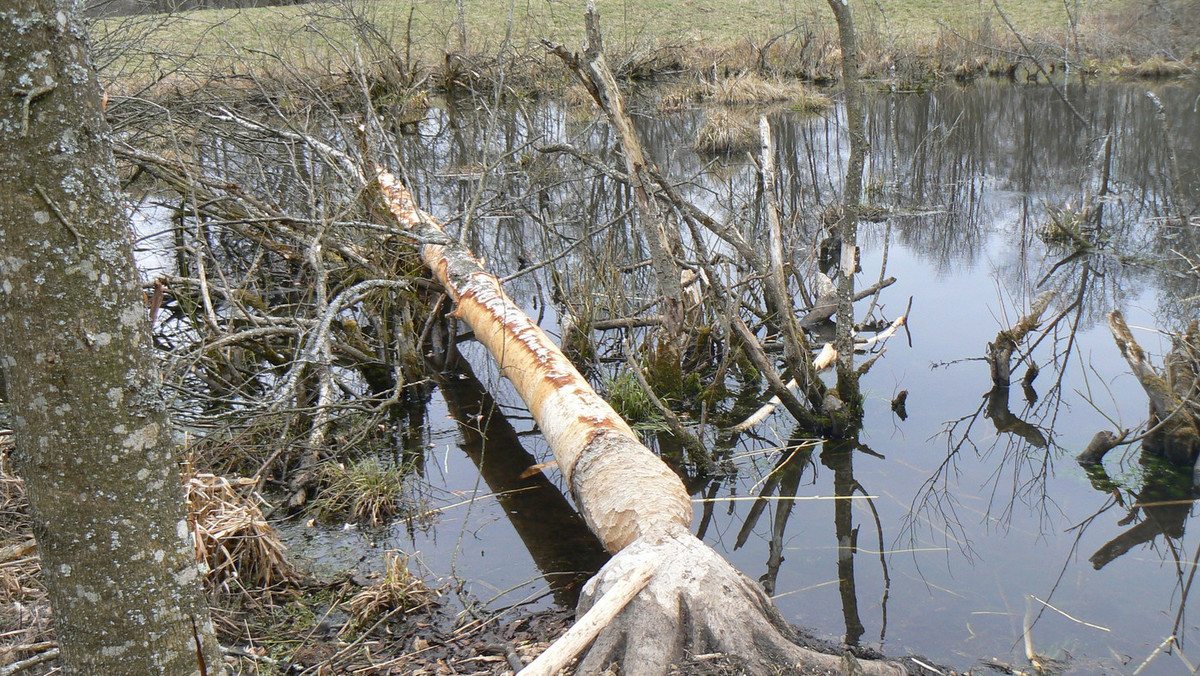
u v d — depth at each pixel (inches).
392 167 424.2
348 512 180.5
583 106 636.1
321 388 211.9
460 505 185.0
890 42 761.6
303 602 146.7
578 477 157.8
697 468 199.6
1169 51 347.6
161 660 72.8
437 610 145.2
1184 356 199.5
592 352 254.8
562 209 404.5
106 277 65.7
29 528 154.0
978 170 478.0
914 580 153.3
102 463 67.2
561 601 148.1
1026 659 130.3
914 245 365.1
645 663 110.7
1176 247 336.8
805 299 286.7
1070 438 205.5
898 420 217.9
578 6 824.3
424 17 756.0
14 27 58.9
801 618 142.6
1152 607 143.0
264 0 687.1
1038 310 235.5
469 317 216.2
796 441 210.1
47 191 61.8
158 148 341.7
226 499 155.9
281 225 273.0
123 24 347.9
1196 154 440.1
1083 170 444.5
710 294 247.6
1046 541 164.7
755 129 562.9
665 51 787.4
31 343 63.8
